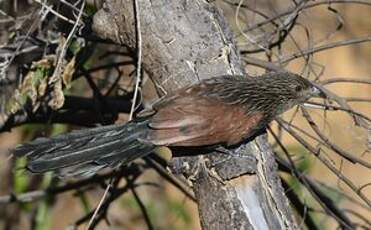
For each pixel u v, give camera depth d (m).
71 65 10.48
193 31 9.02
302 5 10.93
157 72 9.08
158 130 8.48
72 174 8.52
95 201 15.77
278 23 12.16
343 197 12.99
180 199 16.44
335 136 13.26
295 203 11.93
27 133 14.01
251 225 8.25
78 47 10.77
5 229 15.66
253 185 8.41
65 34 10.84
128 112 12.02
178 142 8.43
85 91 13.74
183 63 8.95
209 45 9.01
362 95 20.45
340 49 20.59
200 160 8.60
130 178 13.71
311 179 11.99
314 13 16.70
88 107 12.21
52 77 10.27
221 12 9.32
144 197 16.03
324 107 10.00
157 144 8.46
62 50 10.20
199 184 8.59
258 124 8.63
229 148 8.58
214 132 8.42
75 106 12.18
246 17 11.39
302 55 10.81
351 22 20.09
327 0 11.16
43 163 8.45
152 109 8.67
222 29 9.16
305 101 8.96
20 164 13.51
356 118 10.15
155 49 9.05
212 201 8.45
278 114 8.84
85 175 8.59
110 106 12.02
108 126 8.66
